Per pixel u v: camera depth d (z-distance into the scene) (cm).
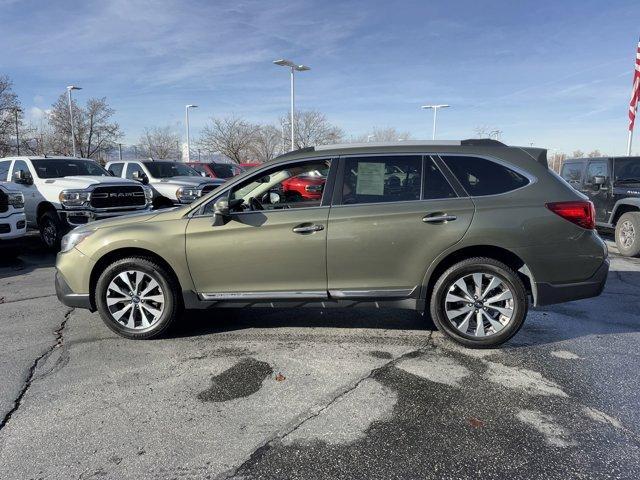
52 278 705
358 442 280
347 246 405
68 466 260
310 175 428
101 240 429
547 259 398
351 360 393
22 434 291
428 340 436
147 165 1232
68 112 4631
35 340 443
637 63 1428
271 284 420
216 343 432
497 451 270
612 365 381
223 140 4475
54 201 898
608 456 265
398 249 403
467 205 399
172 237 420
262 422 302
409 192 409
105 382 358
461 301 410
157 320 436
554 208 397
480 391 339
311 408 318
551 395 333
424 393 337
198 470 256
